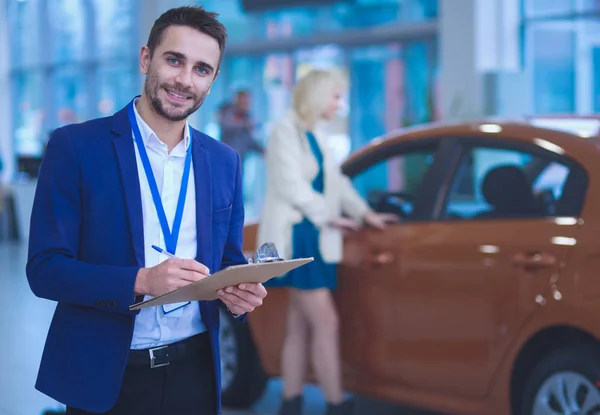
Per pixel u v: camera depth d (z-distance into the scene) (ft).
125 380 8.00
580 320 12.36
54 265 7.62
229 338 17.02
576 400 12.59
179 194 8.12
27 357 21.62
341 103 15.15
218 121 40.75
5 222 49.93
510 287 13.12
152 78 7.79
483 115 36.42
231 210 8.58
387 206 15.24
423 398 14.24
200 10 7.84
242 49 49.93
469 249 13.65
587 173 12.88
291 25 48.37
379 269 14.62
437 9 43.88
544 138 13.64
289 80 48.62
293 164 14.67
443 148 14.83
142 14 52.60
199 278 7.41
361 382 15.03
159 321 8.04
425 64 44.24
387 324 14.53
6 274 35.53
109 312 7.81
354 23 46.32
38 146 62.85
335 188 15.06
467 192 14.19
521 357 13.26
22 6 62.75
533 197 13.37
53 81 61.62
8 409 17.24
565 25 38.81
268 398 17.44
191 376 8.25
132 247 7.84
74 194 7.79
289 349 15.66
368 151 15.96
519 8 39.22
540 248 12.91
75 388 7.80
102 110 58.95
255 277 7.35
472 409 13.66
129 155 7.90
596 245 12.37
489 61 38.60
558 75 39.17
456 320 13.73
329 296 15.06
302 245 14.71
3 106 63.82
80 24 59.52
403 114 44.96
